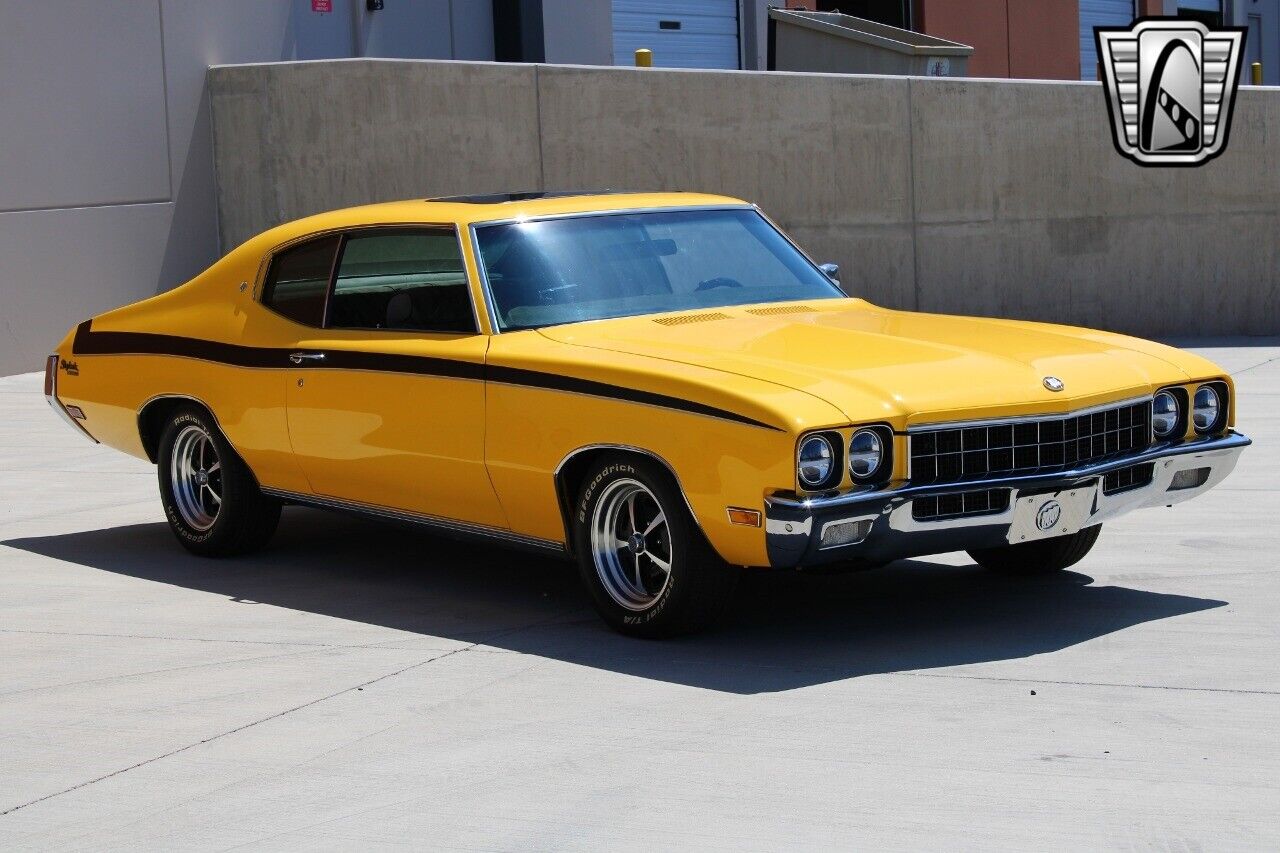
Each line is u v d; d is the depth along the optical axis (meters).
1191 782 4.18
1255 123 15.45
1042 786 4.19
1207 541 7.16
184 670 5.62
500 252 6.34
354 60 15.45
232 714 5.09
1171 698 4.89
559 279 6.33
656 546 5.78
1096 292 15.88
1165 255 15.74
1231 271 15.66
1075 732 4.61
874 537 5.27
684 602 5.59
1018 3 24.58
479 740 4.74
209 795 4.38
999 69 24.38
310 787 4.40
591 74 15.69
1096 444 5.64
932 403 5.30
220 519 7.34
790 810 4.08
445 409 6.15
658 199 6.95
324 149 15.58
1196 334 15.78
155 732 4.95
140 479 9.78
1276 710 4.74
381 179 15.55
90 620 6.39
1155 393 5.86
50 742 4.89
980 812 4.02
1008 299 15.95
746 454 5.19
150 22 15.19
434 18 18.45
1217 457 5.98
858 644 5.66
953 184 15.84
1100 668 5.24
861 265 15.97
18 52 14.09
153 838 4.08
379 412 6.41
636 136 15.78
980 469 5.40
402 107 15.49
